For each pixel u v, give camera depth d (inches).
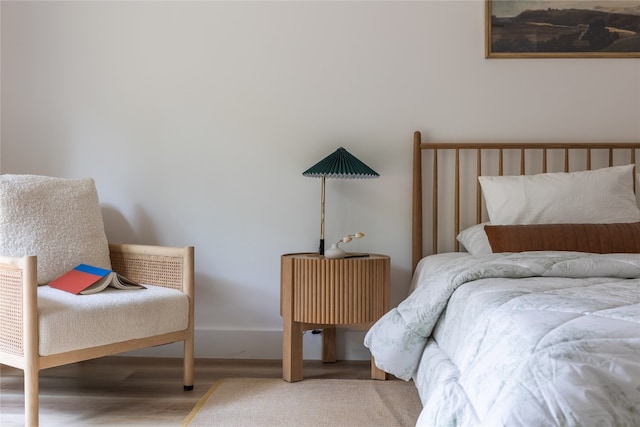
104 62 117.4
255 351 116.6
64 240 98.7
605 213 100.8
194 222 117.3
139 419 80.7
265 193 116.6
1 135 117.6
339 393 92.7
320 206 116.3
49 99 117.6
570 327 46.6
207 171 117.1
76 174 117.6
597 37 114.8
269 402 87.9
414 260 113.5
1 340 77.2
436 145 113.4
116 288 93.0
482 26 115.6
